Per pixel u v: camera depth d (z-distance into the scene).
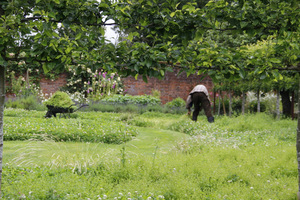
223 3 3.64
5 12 2.88
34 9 2.79
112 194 3.88
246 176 4.77
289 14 3.80
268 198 3.80
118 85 20.33
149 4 3.30
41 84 19.84
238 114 17.36
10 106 16.66
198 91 13.27
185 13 3.48
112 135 8.78
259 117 13.58
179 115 17.41
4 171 4.69
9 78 18.88
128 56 3.34
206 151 6.59
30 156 6.22
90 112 16.31
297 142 3.45
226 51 3.63
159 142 8.62
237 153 6.31
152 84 20.64
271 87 13.16
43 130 8.59
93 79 19.42
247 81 14.22
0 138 3.12
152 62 3.32
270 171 5.18
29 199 3.56
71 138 8.42
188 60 3.73
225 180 4.68
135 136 9.70
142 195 3.86
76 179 4.42
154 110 18.19
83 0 3.06
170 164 5.29
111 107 17.67
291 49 3.99
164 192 4.04
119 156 5.77
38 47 2.99
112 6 3.19
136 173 4.76
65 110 12.16
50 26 2.91
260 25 3.84
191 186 4.16
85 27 3.32
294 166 5.28
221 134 9.76
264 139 8.96
